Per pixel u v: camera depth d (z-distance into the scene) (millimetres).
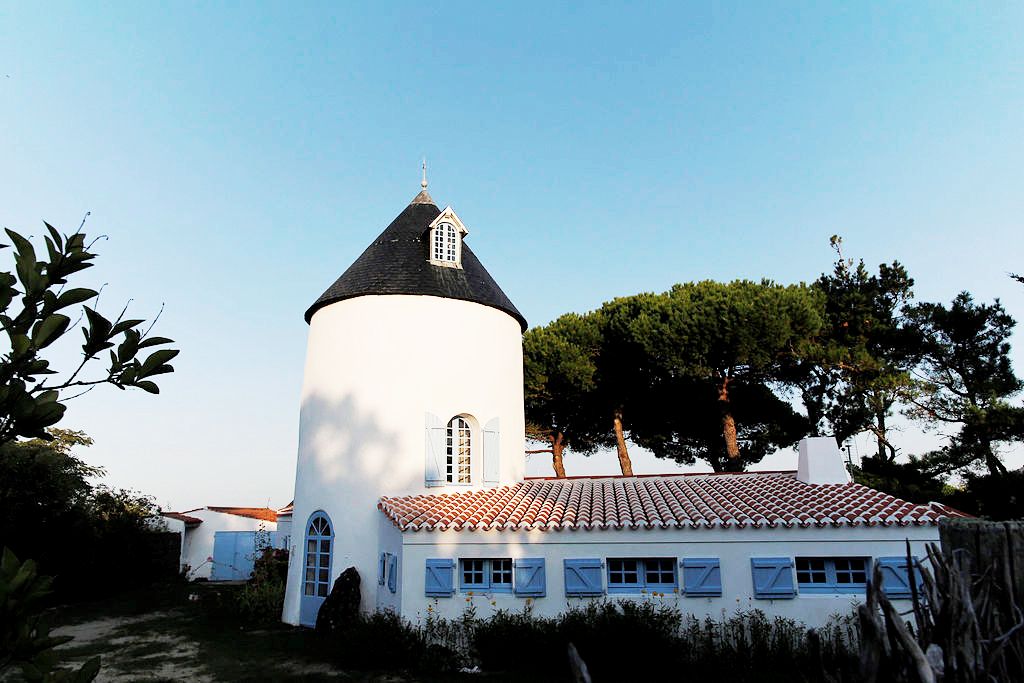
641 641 11609
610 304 29562
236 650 14406
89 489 24953
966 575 3475
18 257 2805
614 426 29719
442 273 19703
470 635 12891
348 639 13039
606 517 13953
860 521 12711
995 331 24375
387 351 18297
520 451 20375
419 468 17656
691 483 17688
